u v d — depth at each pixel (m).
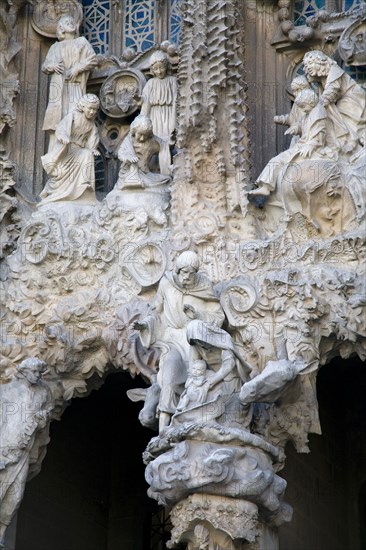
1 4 35.25
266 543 30.41
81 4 36.47
